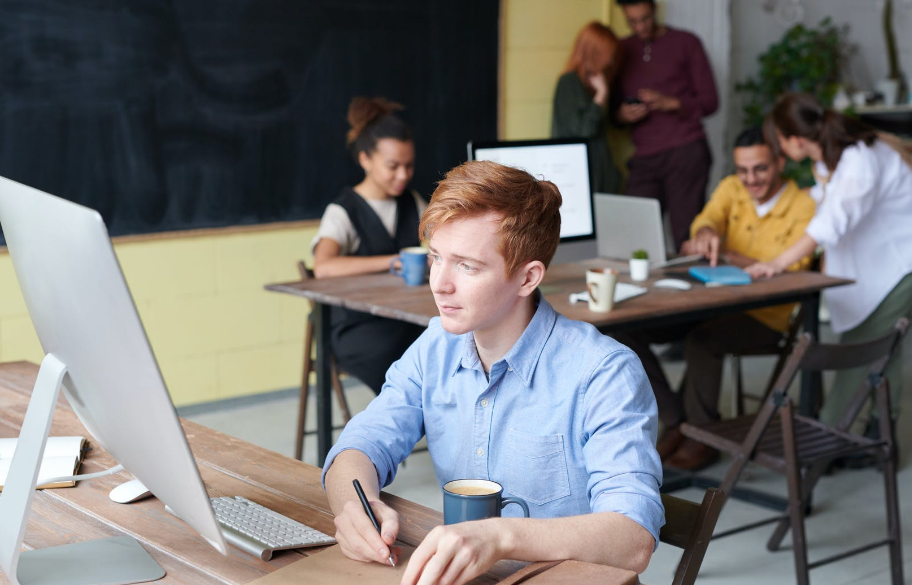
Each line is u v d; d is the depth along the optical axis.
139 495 1.29
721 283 3.04
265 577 1.05
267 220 4.15
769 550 2.74
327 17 4.18
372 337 3.05
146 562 1.09
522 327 1.27
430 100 4.54
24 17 3.48
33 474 1.06
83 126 3.65
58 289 1.01
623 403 1.21
